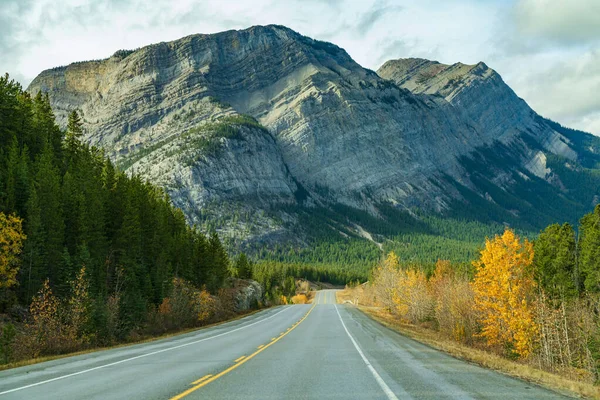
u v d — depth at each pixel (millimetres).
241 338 27234
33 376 13383
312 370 13609
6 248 35312
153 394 9984
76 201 53094
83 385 11430
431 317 63062
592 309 44406
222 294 69000
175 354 18734
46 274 43156
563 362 40781
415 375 12555
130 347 23109
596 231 53188
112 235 59281
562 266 57500
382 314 72875
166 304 45125
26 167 51531
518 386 11070
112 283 52062
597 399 9820
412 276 68375
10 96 66625
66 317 28156
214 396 9680
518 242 41000
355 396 9586
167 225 77500
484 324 45188
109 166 72188
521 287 40781
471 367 14539
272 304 104188
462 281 57906
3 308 34438
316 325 39125
